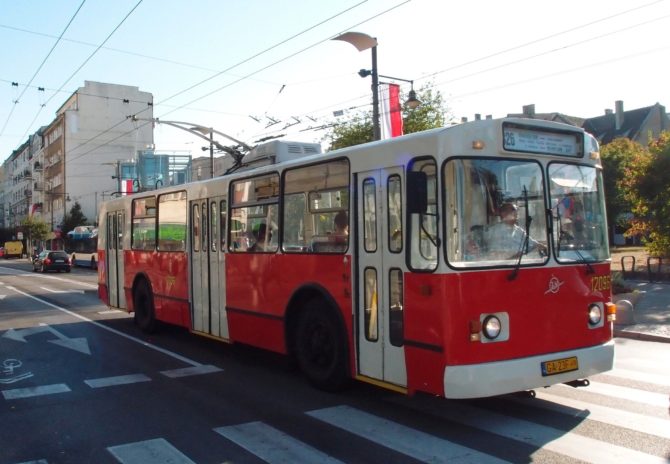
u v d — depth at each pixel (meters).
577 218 6.23
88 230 47.53
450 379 5.32
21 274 38.94
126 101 26.97
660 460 4.92
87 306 17.66
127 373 8.46
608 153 36.72
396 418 6.15
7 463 5.11
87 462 5.11
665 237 18.88
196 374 8.34
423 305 5.62
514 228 5.77
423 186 5.46
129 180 51.75
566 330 5.89
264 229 8.28
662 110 56.47
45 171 84.19
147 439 5.65
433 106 28.50
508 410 6.36
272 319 8.04
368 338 6.42
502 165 5.79
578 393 6.99
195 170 56.25
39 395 7.33
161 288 11.38
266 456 5.16
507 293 5.59
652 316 12.41
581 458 4.98
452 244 5.46
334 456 5.12
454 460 4.98
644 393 6.98
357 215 6.57
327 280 6.99
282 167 7.91
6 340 11.60
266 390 7.39
